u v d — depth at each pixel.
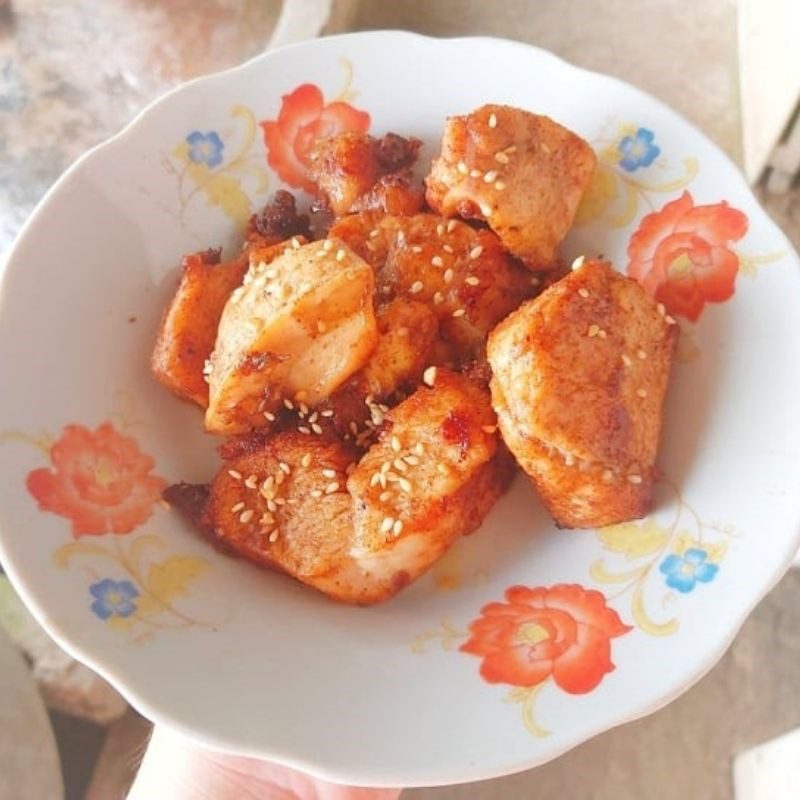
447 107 0.29
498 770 0.21
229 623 0.24
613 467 0.23
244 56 0.41
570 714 0.21
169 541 0.25
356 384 0.26
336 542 0.24
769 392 0.23
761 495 0.23
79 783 0.39
